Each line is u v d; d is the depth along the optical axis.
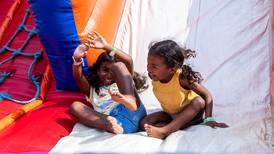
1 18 3.99
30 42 3.66
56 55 3.06
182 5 4.05
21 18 3.96
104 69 2.81
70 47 3.00
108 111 2.75
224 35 3.71
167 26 3.84
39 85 3.26
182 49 2.59
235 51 3.52
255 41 3.60
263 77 3.25
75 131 2.66
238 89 3.16
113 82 2.86
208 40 3.67
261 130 2.59
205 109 2.68
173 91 2.65
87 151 2.34
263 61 3.39
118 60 2.88
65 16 2.92
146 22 3.89
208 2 4.09
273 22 3.74
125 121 2.67
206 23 3.86
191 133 2.49
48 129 2.66
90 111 2.70
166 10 4.00
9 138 2.54
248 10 3.94
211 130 2.52
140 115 2.73
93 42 2.81
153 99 3.13
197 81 2.65
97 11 3.25
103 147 2.39
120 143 2.43
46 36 2.99
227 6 4.02
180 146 2.34
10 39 3.74
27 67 3.43
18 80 3.34
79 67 2.85
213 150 2.28
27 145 2.45
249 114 2.87
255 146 2.33
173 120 2.61
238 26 3.77
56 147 2.42
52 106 3.03
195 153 2.27
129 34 3.77
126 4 4.08
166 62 2.52
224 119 2.83
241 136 2.47
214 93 3.15
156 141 2.49
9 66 3.48
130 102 2.49
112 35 3.57
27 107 2.98
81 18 3.00
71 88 3.22
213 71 3.37
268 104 2.97
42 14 2.91
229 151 2.26
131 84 2.67
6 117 2.79
